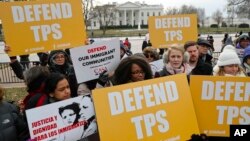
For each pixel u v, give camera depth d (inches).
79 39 159.6
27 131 124.2
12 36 146.7
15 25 146.9
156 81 107.3
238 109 111.0
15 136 121.9
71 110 102.3
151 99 105.7
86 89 151.5
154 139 104.1
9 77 493.4
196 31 215.5
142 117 103.8
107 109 100.4
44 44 152.7
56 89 117.4
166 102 107.3
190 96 110.7
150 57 209.3
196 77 111.9
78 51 145.5
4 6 144.9
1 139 116.8
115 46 152.9
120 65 124.0
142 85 105.4
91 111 105.3
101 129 98.9
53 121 99.7
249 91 109.8
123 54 252.5
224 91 110.9
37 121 97.4
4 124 119.3
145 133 103.3
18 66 183.6
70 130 102.3
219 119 112.0
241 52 256.4
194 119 109.7
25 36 148.9
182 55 160.1
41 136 98.0
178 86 109.7
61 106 100.9
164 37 215.5
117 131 100.4
